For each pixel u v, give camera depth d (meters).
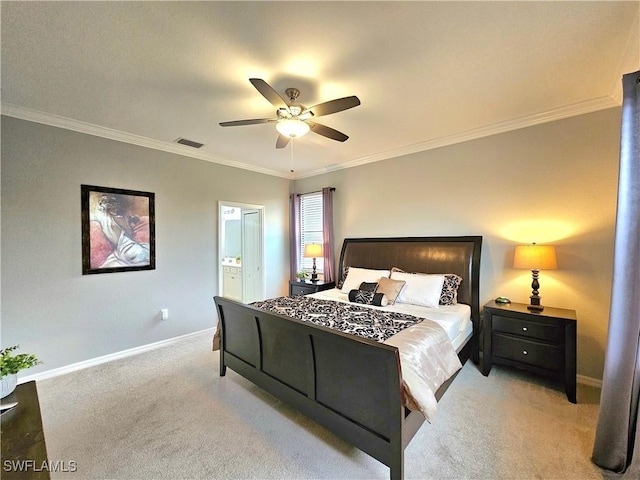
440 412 2.16
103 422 2.06
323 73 2.08
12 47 1.75
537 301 2.70
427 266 3.48
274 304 2.85
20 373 2.64
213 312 4.15
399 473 1.46
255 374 2.38
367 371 1.59
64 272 2.87
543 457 1.71
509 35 1.70
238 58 1.91
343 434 1.73
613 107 2.48
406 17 1.56
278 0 1.44
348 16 1.55
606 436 1.61
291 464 1.68
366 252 4.11
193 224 3.93
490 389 2.50
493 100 2.51
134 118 2.84
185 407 2.25
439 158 3.56
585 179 2.62
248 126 3.05
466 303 3.16
